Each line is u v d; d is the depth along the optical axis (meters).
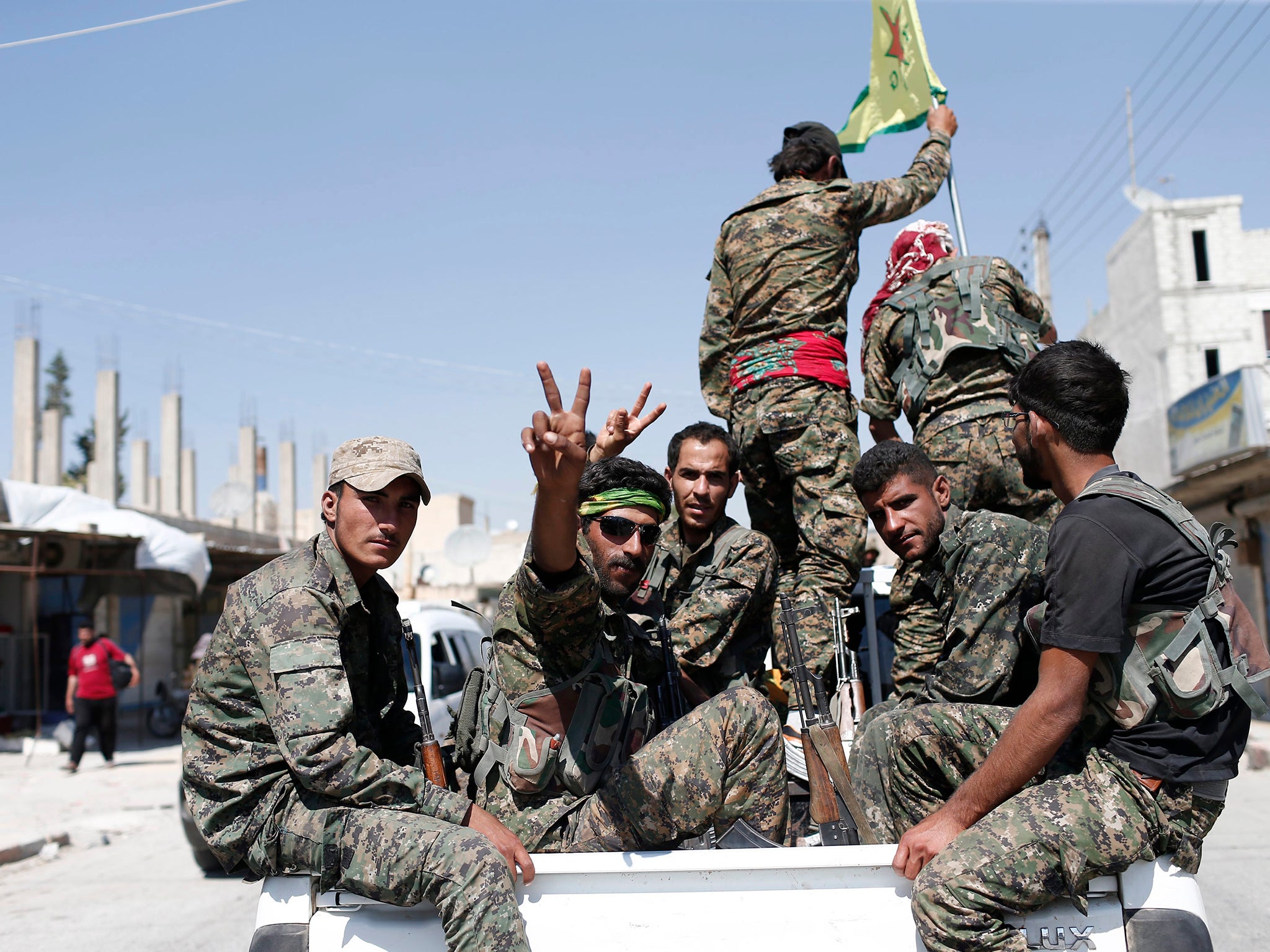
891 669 3.88
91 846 9.29
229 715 2.57
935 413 3.79
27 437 27.56
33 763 15.19
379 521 2.71
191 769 2.56
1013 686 3.00
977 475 3.66
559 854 2.31
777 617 3.60
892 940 2.27
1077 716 2.29
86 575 17.94
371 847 2.34
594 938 2.28
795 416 3.80
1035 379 2.62
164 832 9.84
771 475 4.05
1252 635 2.35
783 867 2.28
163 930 6.32
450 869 2.26
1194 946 2.23
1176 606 2.30
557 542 2.44
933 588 3.16
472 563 12.65
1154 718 2.31
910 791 2.83
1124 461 24.55
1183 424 18.28
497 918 2.22
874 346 4.07
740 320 4.06
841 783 2.64
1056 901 2.28
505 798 2.80
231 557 22.27
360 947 2.36
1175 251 24.00
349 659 2.82
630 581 3.00
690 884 2.29
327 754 2.41
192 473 35.84
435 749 2.76
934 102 5.27
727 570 3.46
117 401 28.30
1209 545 2.34
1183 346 23.73
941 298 3.83
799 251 3.94
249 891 7.35
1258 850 7.71
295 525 39.28
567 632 2.66
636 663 3.27
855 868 2.30
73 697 14.17
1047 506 3.71
